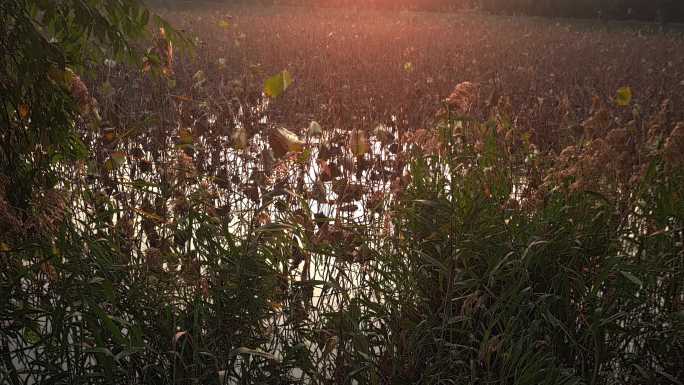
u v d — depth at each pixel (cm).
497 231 362
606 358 355
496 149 441
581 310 349
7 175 348
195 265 331
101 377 301
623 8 3572
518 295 319
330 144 521
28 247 314
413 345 327
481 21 3131
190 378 297
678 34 2717
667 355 358
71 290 304
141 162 517
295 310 350
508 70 1347
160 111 571
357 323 324
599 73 1353
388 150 580
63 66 337
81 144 391
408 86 1024
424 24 2731
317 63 1312
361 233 373
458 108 445
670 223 384
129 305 320
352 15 3017
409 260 365
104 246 334
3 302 306
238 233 402
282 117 733
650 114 902
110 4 359
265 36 1806
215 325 316
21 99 348
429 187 390
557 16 3709
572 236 360
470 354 339
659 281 367
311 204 476
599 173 374
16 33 323
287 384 331
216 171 511
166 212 371
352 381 330
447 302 325
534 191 412
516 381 296
